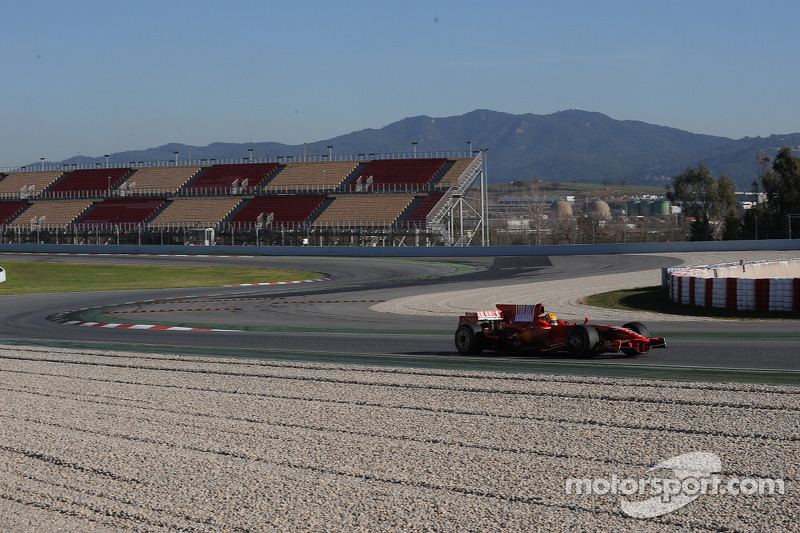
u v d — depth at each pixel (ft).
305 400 38.24
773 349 49.34
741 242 173.17
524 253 190.29
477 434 30.27
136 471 26.96
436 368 46.78
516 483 24.25
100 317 90.12
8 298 120.37
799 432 28.48
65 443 31.12
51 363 54.44
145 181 295.07
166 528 21.77
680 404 33.88
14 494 25.12
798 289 70.85
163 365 51.42
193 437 31.37
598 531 20.47
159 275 166.30
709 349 50.37
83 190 299.79
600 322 69.82
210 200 267.39
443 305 90.74
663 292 91.91
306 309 92.27
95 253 245.24
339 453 28.32
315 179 266.57
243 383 43.65
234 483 25.29
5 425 34.83
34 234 273.95
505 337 51.52
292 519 22.02
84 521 22.53
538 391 38.01
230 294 120.16
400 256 201.87
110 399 40.27
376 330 69.41
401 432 31.04
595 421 31.50
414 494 23.63
